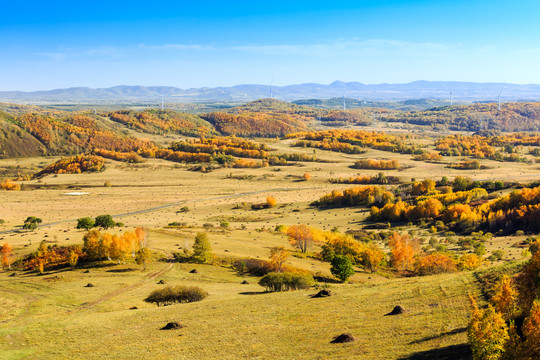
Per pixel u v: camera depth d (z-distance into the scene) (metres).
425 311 42.38
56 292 70.38
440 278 55.06
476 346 27.78
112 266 88.06
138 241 96.94
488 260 98.94
